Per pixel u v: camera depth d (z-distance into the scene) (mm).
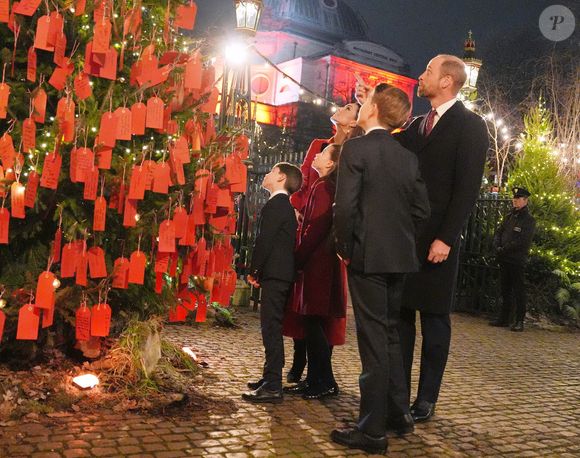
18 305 3555
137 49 3715
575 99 19188
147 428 3312
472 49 10156
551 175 9914
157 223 3654
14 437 3031
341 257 3367
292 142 37812
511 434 3852
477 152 3840
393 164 3363
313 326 4180
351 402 4188
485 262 9633
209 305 6586
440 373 4039
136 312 4164
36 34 3180
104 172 3465
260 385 4219
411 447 3469
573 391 5113
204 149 3834
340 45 47562
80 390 3600
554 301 9352
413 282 3943
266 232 3994
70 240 3385
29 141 3248
